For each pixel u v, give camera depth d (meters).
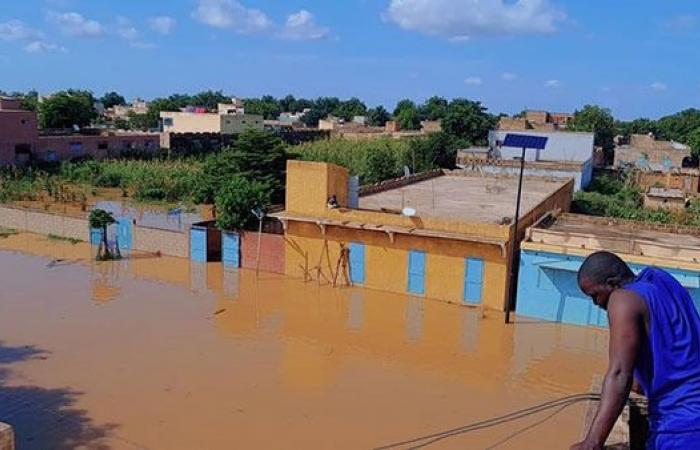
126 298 22.62
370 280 24.45
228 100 140.38
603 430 2.86
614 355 2.93
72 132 63.25
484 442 13.14
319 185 24.78
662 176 53.22
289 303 22.53
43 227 32.62
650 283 3.11
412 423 13.95
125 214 40.25
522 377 16.73
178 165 52.75
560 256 20.86
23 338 18.39
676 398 2.97
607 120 70.31
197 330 19.48
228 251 27.27
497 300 22.36
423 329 20.25
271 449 12.62
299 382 15.91
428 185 36.34
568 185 36.00
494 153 50.56
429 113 113.38
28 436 12.82
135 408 14.18
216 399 14.77
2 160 50.06
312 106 166.88
